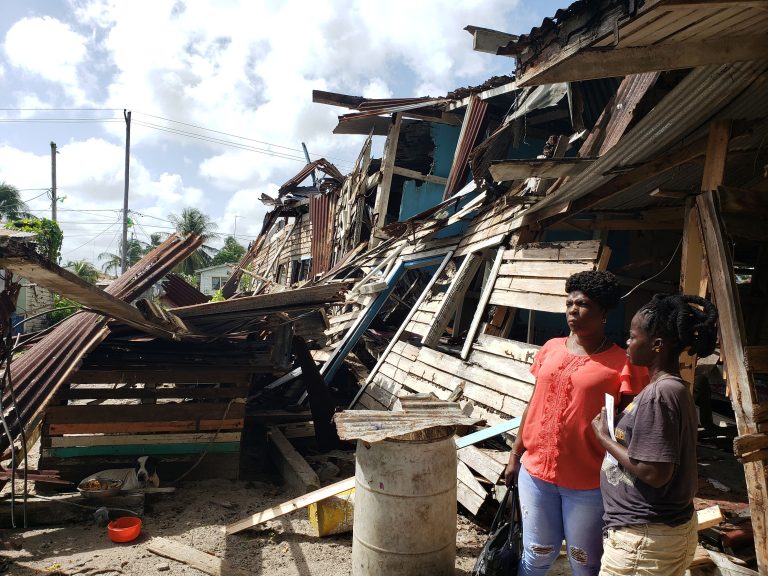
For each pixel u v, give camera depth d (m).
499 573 2.95
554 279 5.40
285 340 6.42
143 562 4.03
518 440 3.02
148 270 6.73
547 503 2.71
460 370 6.00
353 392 8.61
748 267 8.43
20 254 3.32
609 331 7.95
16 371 5.51
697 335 2.07
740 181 5.40
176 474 5.73
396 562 3.33
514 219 6.86
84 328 5.91
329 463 6.04
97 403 5.57
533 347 5.17
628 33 2.51
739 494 4.18
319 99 12.06
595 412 2.56
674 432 2.04
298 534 4.52
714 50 2.89
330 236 16.75
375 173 12.85
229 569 3.90
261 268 27.72
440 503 3.39
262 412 7.54
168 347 6.41
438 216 9.90
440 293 8.12
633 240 8.15
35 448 7.08
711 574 3.24
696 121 4.18
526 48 3.07
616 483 2.25
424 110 11.45
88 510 4.78
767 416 3.15
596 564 2.62
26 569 3.88
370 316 9.11
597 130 4.70
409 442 3.35
